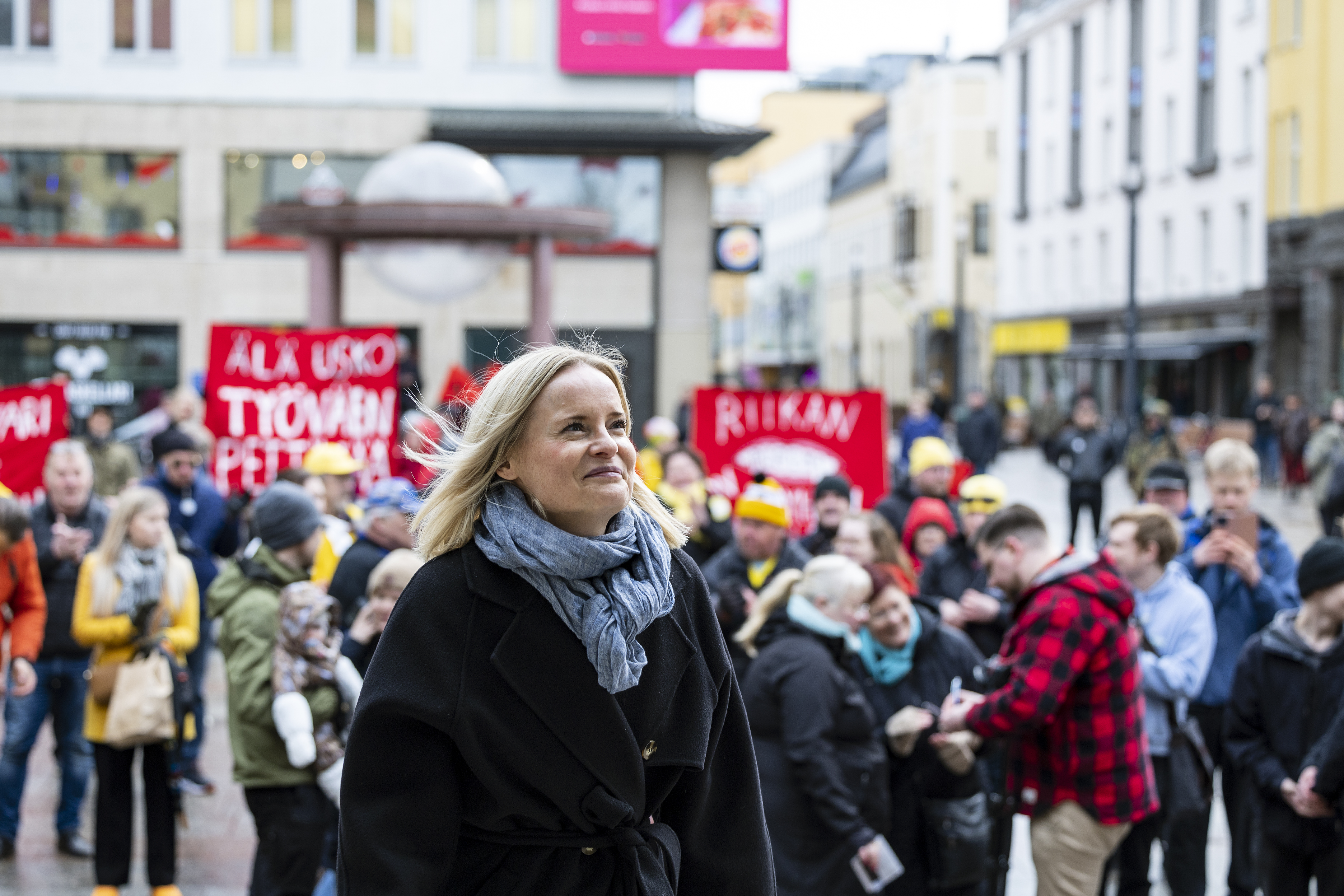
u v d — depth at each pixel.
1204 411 45.50
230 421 11.05
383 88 32.78
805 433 11.73
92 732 7.17
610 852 3.04
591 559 2.95
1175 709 6.81
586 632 2.94
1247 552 7.61
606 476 3.02
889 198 81.69
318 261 18.05
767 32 32.72
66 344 32.47
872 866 5.80
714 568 8.55
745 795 3.25
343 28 32.62
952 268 72.50
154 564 7.29
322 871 6.41
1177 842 7.12
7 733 8.20
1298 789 6.00
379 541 7.80
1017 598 6.12
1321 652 6.17
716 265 33.75
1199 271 46.34
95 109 32.16
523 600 2.98
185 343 32.69
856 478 11.70
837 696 5.93
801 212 103.38
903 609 6.32
